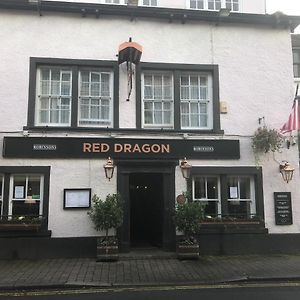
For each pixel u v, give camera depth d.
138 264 9.88
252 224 11.34
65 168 10.91
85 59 11.41
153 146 11.33
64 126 11.26
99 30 11.59
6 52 11.12
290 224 11.63
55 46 11.34
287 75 12.28
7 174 10.77
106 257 10.17
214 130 11.70
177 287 8.05
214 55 12.05
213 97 11.88
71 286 8.02
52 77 11.46
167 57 11.82
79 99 11.44
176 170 11.39
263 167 11.80
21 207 10.83
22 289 7.88
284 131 11.79
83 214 10.82
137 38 11.74
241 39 12.24
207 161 11.55
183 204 10.77
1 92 10.95
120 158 11.17
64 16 11.48
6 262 10.06
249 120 11.91
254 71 12.16
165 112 11.88
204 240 11.16
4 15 11.26
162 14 11.78
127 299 7.14
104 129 11.19
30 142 10.85
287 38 12.48
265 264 9.93
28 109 10.98
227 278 8.55
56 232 10.66
